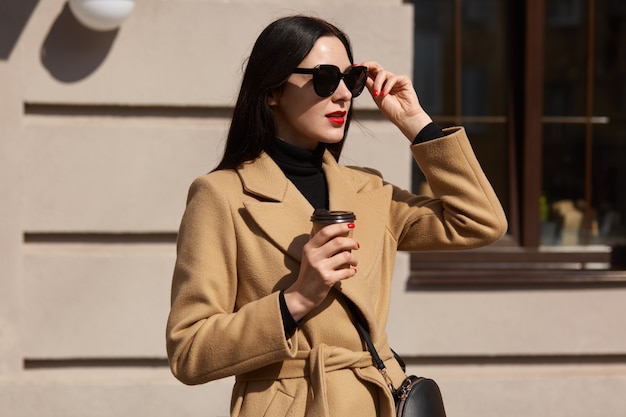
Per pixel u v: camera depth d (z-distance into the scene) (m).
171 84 5.49
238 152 2.76
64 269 5.48
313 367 2.56
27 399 5.45
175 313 2.60
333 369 2.59
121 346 5.53
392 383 2.68
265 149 2.77
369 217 2.83
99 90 5.43
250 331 2.47
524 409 5.79
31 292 5.46
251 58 2.71
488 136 6.06
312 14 5.58
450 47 6.02
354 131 5.61
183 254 2.63
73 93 5.41
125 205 5.49
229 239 2.62
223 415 5.59
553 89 6.04
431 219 2.89
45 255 5.46
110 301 5.52
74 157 5.45
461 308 5.73
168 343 2.60
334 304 2.63
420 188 5.98
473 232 2.85
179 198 5.52
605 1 6.05
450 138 2.88
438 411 2.69
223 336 2.50
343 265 2.49
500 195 6.09
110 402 5.52
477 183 2.88
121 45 5.45
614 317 5.84
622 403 5.84
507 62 6.06
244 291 2.64
